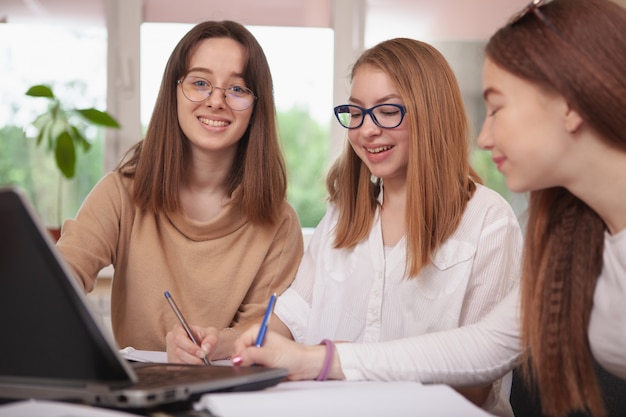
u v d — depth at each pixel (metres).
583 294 1.04
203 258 1.74
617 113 0.90
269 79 1.77
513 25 0.98
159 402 0.79
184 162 1.76
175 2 2.89
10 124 2.90
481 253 1.42
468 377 1.12
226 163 1.78
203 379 0.88
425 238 1.41
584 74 0.90
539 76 0.92
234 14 2.91
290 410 0.79
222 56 1.70
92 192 1.76
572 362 1.05
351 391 0.88
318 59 2.96
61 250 1.62
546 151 0.94
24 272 0.77
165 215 1.75
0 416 0.72
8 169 2.91
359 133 1.44
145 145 1.74
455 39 2.93
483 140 1.00
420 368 1.09
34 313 0.79
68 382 0.81
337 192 1.63
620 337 0.99
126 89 2.90
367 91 1.43
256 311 1.73
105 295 2.64
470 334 1.14
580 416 1.23
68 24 2.89
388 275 1.47
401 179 1.49
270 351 1.07
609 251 1.02
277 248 1.80
